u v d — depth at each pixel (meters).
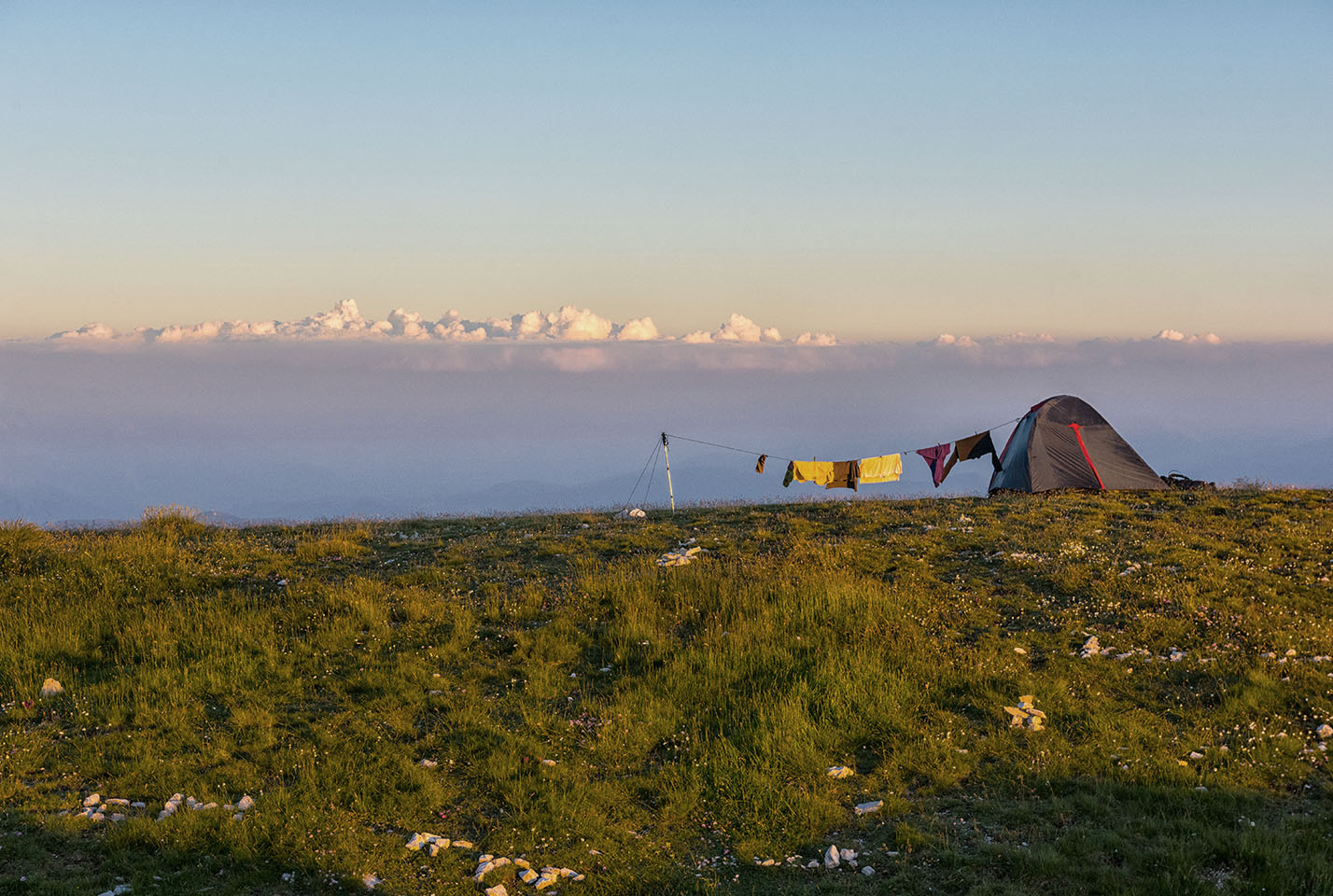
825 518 25.12
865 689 14.12
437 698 14.30
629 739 13.10
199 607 18.12
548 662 15.74
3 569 20.39
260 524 29.05
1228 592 17.30
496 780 11.98
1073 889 9.26
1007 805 11.18
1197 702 13.55
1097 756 12.18
